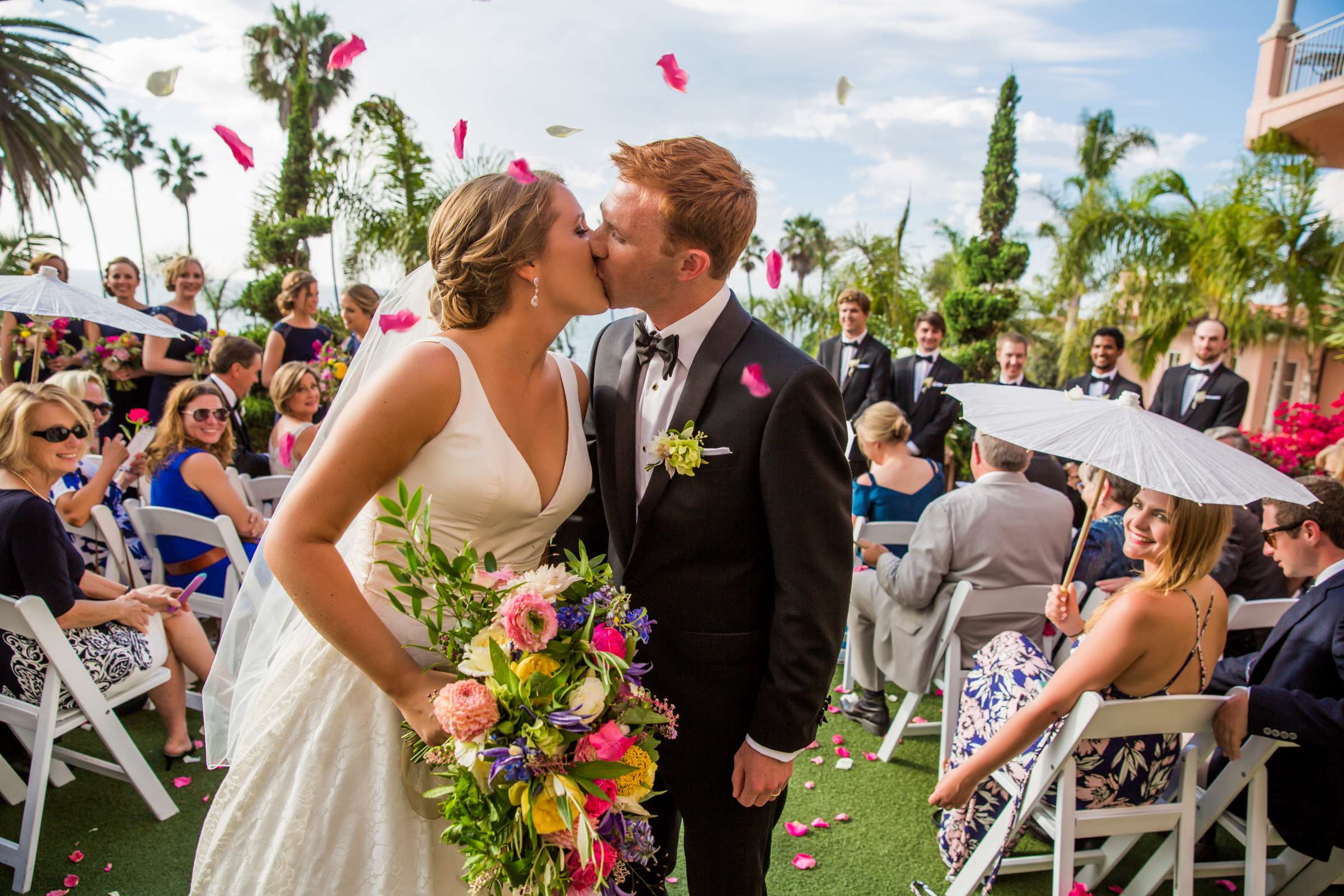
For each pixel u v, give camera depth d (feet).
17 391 8.05
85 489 10.17
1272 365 48.96
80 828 8.32
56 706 7.69
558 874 4.10
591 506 5.87
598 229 4.87
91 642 8.13
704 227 4.65
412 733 4.64
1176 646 6.86
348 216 27.32
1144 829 7.23
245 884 4.80
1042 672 7.84
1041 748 7.04
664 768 5.40
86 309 12.67
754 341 5.08
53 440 8.07
